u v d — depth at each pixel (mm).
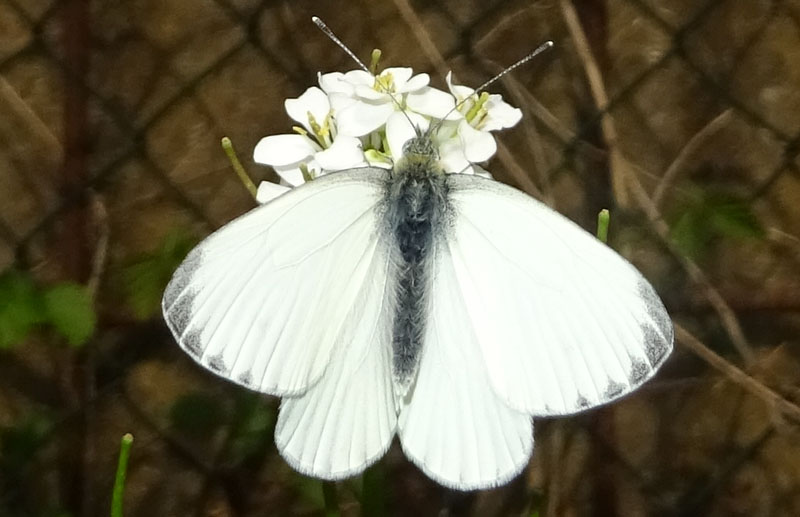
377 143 123
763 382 182
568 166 178
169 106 176
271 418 168
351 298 115
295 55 176
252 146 176
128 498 180
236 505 179
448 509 179
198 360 103
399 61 177
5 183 176
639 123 181
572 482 181
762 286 182
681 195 163
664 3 180
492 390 111
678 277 178
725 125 181
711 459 184
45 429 176
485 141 117
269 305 107
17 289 143
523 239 111
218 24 175
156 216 177
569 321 107
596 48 177
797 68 182
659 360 102
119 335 177
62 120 175
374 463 114
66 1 173
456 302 115
